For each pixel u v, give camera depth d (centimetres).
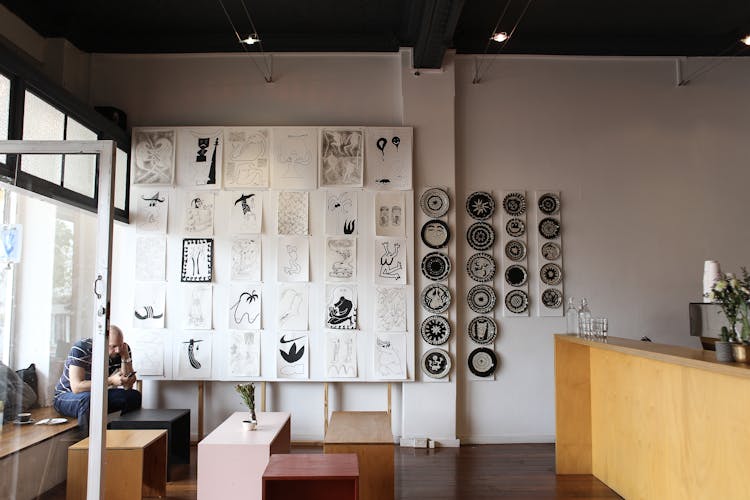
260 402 565
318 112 593
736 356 279
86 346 335
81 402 331
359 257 569
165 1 520
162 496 408
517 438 575
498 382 581
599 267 593
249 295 565
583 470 469
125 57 594
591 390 471
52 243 342
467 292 587
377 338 562
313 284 567
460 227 593
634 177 598
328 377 558
